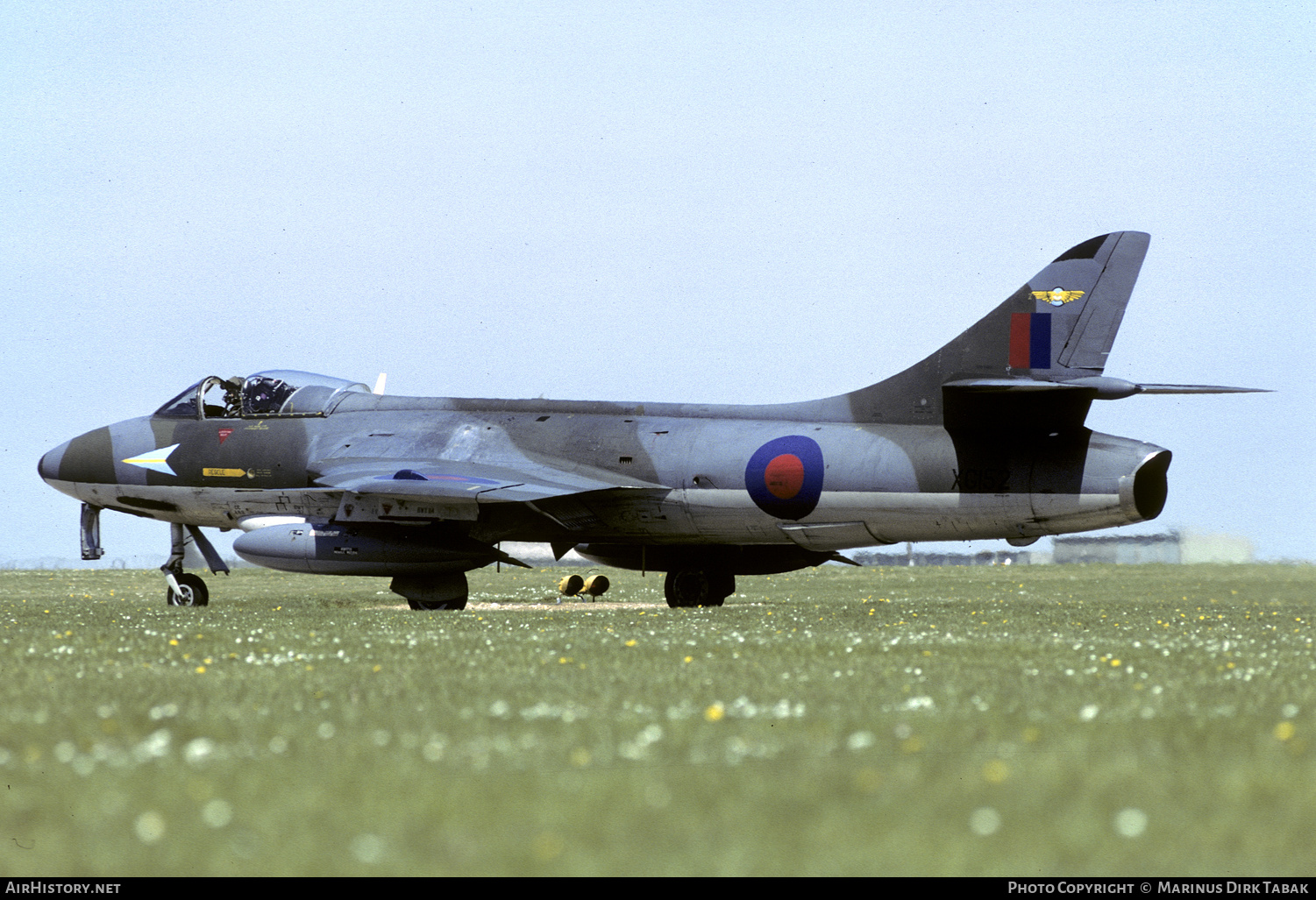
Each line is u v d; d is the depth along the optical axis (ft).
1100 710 77.92
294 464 256.73
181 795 53.26
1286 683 95.35
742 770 57.47
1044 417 210.18
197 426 266.16
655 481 236.02
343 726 72.13
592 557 266.98
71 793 54.19
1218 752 62.49
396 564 230.27
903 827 46.91
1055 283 210.59
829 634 146.61
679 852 43.78
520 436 249.96
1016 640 137.80
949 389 210.79
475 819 48.32
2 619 190.08
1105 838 45.60
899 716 74.90
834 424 229.04
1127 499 203.31
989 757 60.49
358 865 42.47
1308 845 44.93
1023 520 211.20
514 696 85.35
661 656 116.98
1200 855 43.70
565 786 53.67
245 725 72.38
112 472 267.18
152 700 84.12
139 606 243.19
